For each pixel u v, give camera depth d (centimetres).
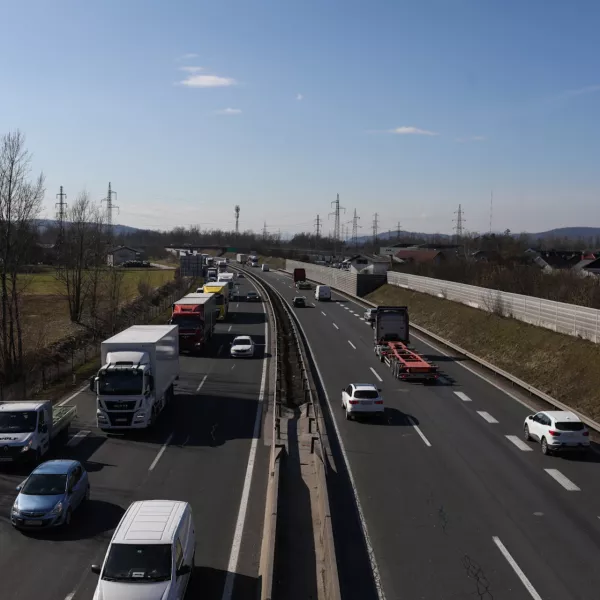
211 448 2619
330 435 2798
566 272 6969
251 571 1580
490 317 5459
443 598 1443
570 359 3819
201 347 5022
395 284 9144
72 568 1580
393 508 1975
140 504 1538
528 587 1491
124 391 2750
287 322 6888
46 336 5094
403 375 3909
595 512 1961
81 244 6500
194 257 10631
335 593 1325
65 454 2527
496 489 2155
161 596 1266
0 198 3981
